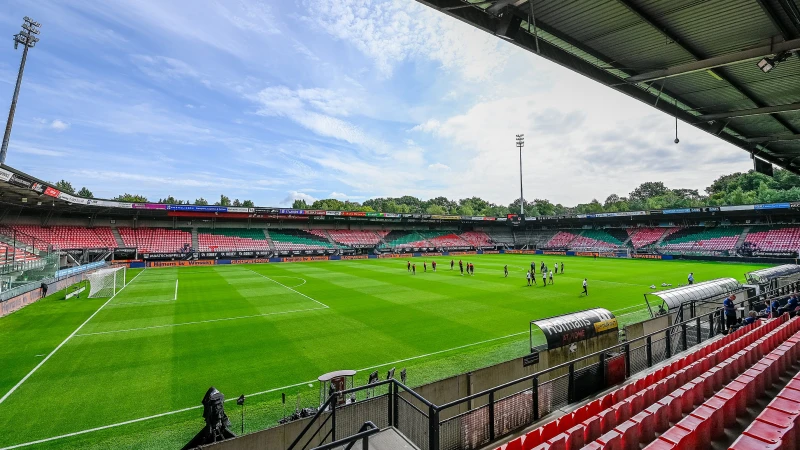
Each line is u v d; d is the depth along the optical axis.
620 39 8.71
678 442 4.19
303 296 25.06
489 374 8.86
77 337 15.69
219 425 7.07
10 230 38.44
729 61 8.59
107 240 47.56
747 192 82.31
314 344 14.72
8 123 35.25
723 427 5.03
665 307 16.55
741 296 16.56
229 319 18.73
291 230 65.25
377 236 71.19
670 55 9.46
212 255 51.03
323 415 6.82
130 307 21.61
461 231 81.00
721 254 49.94
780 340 9.02
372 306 21.73
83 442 8.08
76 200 37.25
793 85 11.01
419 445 7.38
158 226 54.50
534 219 75.19
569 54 9.25
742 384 5.91
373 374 9.24
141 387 10.84
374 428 4.01
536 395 7.07
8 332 16.47
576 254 66.00
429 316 19.23
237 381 11.27
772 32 8.28
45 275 26.52
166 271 40.91
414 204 165.38
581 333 11.17
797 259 43.06
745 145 15.87
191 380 11.34
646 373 8.97
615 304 22.03
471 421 6.38
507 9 7.40
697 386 6.11
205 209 50.25
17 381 11.23
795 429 4.14
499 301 23.11
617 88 10.62
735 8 7.55
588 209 122.62
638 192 150.50
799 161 19.81
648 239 64.50
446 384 8.01
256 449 6.20
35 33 37.00
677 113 12.34
